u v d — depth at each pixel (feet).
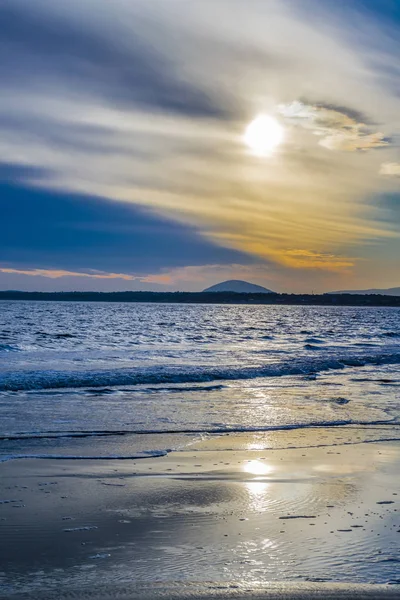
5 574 17.63
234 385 69.56
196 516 23.72
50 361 100.48
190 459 34.55
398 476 30.76
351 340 181.68
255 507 25.04
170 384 69.31
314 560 18.75
